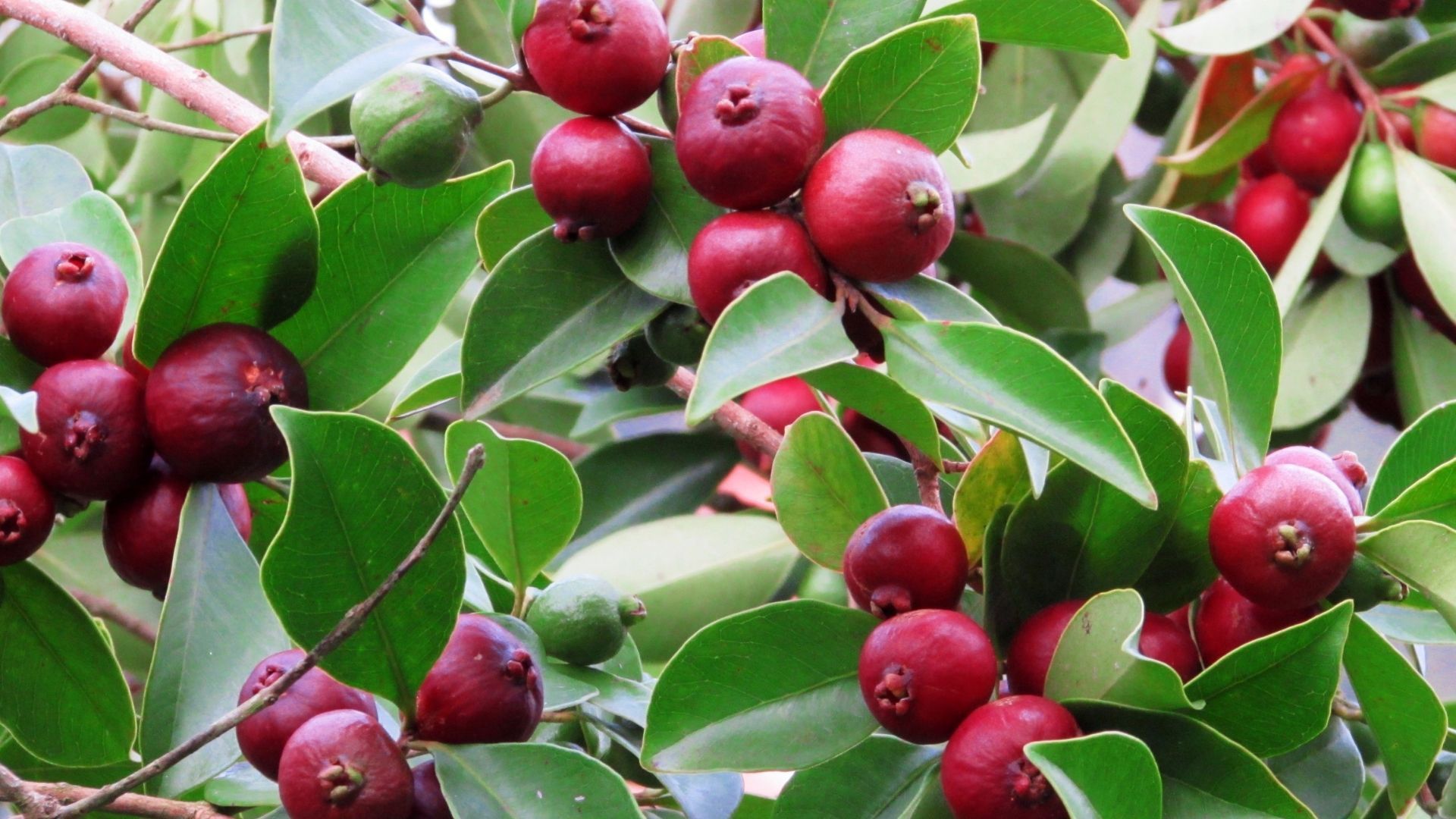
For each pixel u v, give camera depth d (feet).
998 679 4.48
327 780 4.42
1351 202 5.57
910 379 4.40
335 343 4.68
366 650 4.50
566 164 4.50
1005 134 5.83
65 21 4.95
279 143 4.55
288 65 4.44
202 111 4.93
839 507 4.65
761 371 4.34
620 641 4.74
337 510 4.46
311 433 4.45
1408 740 4.53
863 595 4.52
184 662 4.58
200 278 4.60
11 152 4.97
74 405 4.56
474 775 4.49
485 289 4.55
